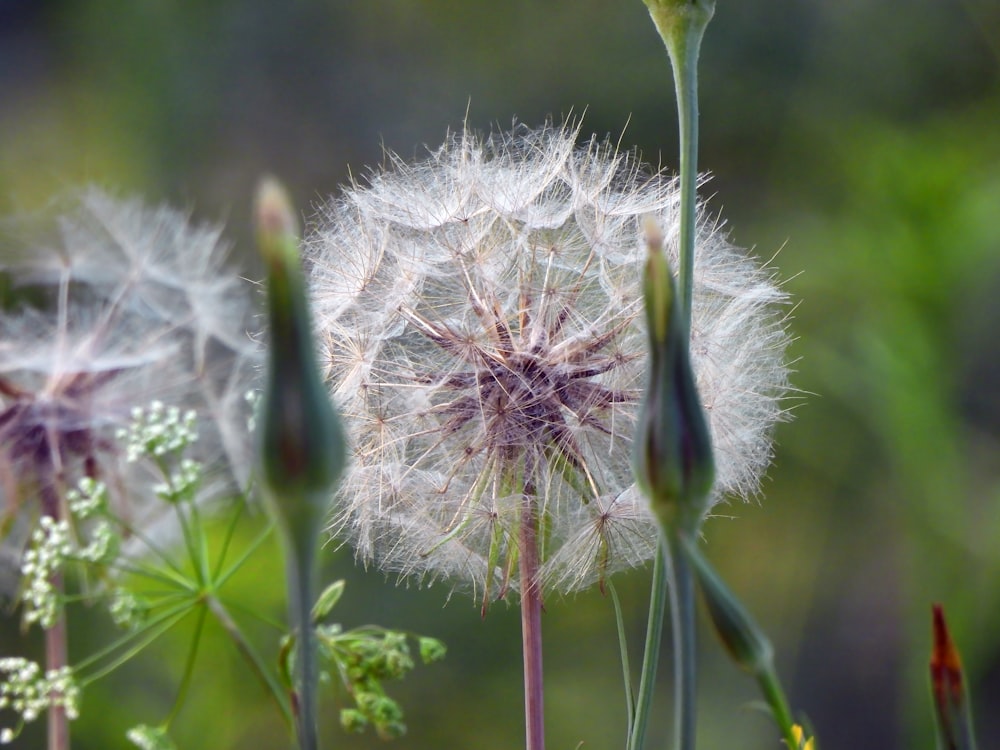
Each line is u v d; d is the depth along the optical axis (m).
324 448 0.40
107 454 0.64
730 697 1.50
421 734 1.35
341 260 0.55
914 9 1.71
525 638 0.51
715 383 0.53
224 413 0.67
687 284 0.47
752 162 1.76
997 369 1.10
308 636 0.40
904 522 1.10
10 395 0.63
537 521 0.52
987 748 1.35
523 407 0.53
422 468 0.54
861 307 1.24
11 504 0.62
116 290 0.69
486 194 0.55
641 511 0.52
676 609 0.41
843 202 1.55
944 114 1.52
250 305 0.70
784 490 1.59
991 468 1.15
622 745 1.40
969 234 1.05
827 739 1.52
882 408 1.07
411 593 1.38
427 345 0.55
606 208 0.55
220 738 0.95
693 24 0.47
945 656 0.44
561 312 0.54
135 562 0.63
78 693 0.56
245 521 0.98
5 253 0.69
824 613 1.56
